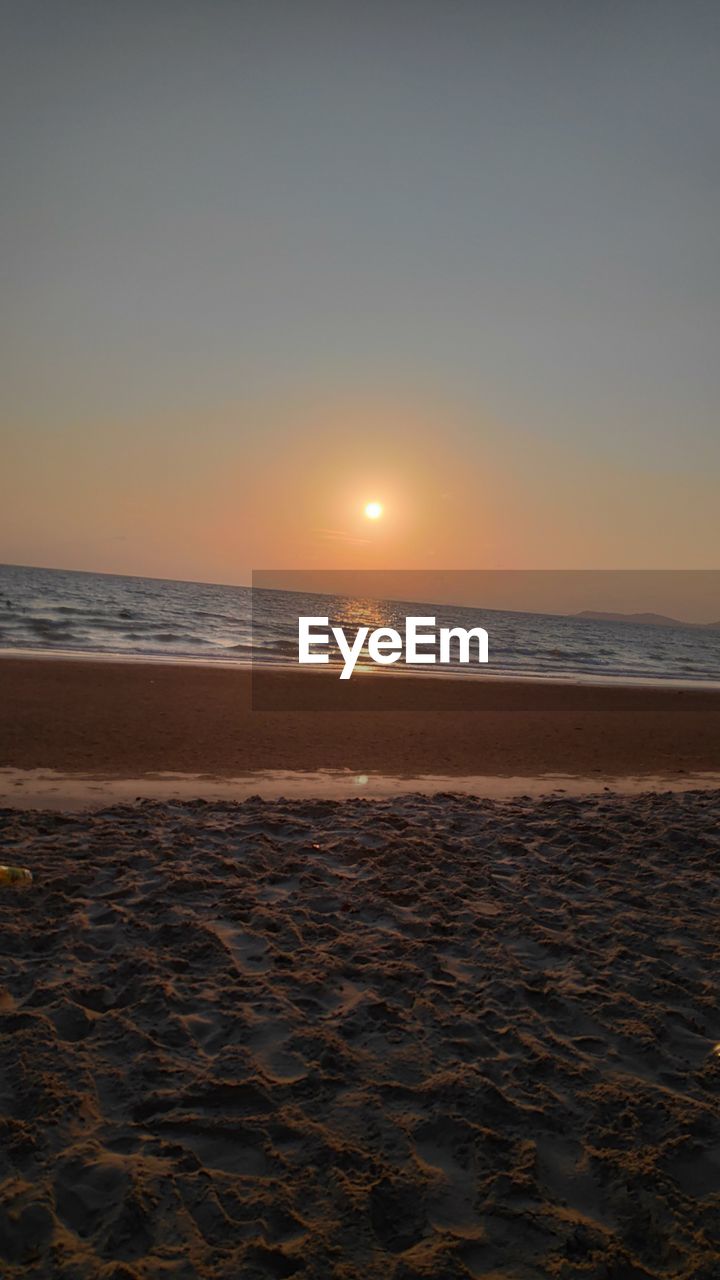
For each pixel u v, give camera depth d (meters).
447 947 5.46
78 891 6.05
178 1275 2.71
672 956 5.44
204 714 16.00
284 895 6.23
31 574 102.06
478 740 15.10
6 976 4.77
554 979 5.03
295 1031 4.27
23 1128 3.38
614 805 9.48
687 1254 2.90
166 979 4.78
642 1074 4.04
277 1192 3.10
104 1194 3.06
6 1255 2.77
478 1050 4.19
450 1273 2.76
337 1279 2.72
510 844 7.73
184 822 7.98
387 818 8.47
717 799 9.84
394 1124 3.55
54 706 15.57
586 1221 3.05
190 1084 3.77
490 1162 3.34
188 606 62.72
